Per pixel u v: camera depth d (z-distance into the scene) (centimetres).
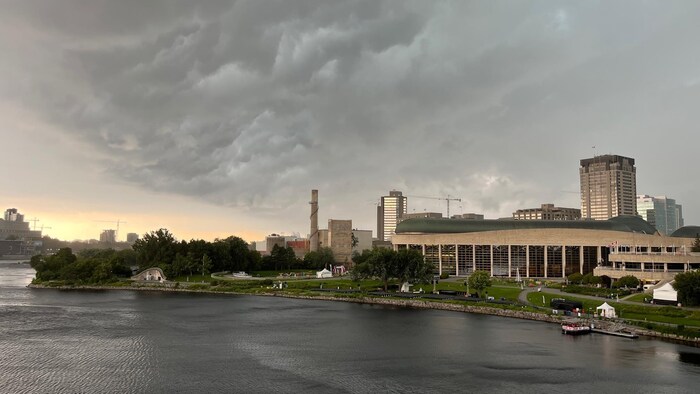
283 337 14200
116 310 19412
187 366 11175
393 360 11688
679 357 11644
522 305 18388
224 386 9831
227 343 13475
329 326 15825
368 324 16138
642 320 14862
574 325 14488
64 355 12050
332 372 10775
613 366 10988
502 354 12100
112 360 11619
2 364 11206
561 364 11194
